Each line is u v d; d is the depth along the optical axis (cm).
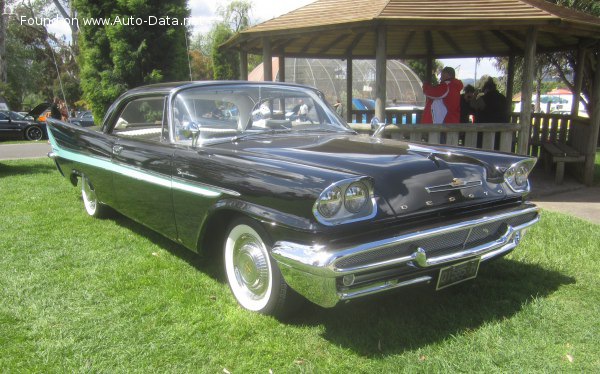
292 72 2717
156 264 420
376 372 263
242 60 1016
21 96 4212
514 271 402
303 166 295
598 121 802
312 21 771
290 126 425
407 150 349
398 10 693
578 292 362
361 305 342
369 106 2294
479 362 269
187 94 402
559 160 805
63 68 3800
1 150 1493
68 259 434
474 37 1014
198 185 348
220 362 274
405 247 283
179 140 390
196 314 328
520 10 691
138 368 268
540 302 340
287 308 309
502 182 343
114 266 416
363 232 276
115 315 328
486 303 345
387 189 289
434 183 305
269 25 832
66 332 305
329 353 282
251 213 300
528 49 716
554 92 3641
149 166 405
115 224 546
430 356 277
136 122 470
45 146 1653
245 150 347
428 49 1148
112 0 1370
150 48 1391
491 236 330
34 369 266
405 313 331
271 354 281
